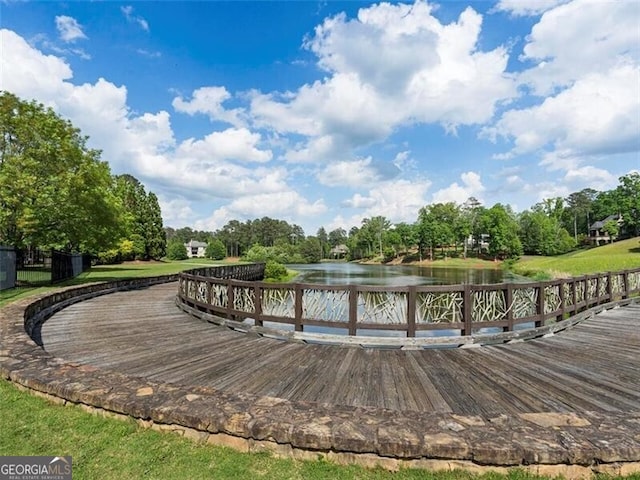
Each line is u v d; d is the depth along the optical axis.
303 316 5.28
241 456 2.04
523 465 1.85
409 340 4.67
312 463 1.97
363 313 5.08
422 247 65.62
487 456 1.85
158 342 4.97
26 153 12.46
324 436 1.97
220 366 3.90
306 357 4.26
